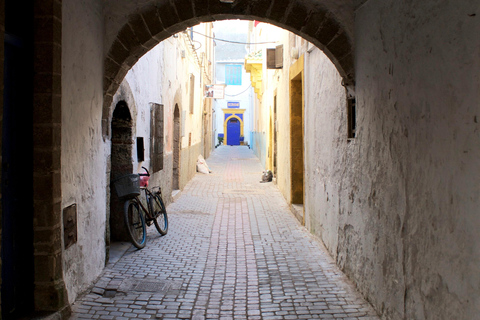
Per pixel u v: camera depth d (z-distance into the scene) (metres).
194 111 15.73
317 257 5.58
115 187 5.64
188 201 10.25
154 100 7.93
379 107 3.69
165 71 8.98
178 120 11.35
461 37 2.36
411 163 3.03
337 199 5.20
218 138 45.22
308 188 7.13
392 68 3.38
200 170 17.02
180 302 4.11
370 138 3.94
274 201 10.35
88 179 4.34
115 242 6.18
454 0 2.43
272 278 4.79
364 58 4.09
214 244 6.30
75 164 3.96
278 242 6.39
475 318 2.23
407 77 3.09
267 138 16.64
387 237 3.51
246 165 21.05
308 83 7.05
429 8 2.74
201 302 4.11
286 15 4.56
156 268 5.09
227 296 4.27
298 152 9.01
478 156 2.20
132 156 6.28
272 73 14.22
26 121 3.48
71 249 3.91
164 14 4.57
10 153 3.33
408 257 3.09
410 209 3.05
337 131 5.15
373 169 3.86
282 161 11.30
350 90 4.55
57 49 3.48
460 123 2.37
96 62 4.43
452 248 2.47
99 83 4.55
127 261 5.32
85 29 4.09
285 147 10.48
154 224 7.00
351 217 4.58
